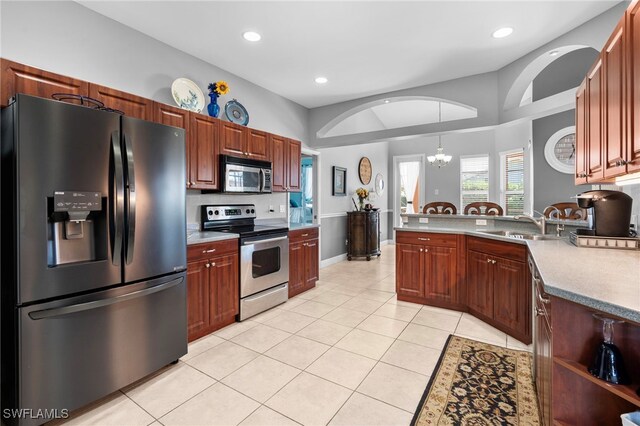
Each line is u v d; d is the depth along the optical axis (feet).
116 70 8.27
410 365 7.20
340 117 15.30
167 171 6.90
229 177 10.09
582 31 8.39
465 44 9.52
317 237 13.73
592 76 6.12
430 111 22.22
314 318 10.09
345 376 6.77
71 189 5.32
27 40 6.74
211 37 9.12
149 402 5.93
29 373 4.95
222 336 8.73
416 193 25.98
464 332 9.00
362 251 19.88
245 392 6.23
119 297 5.97
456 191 23.47
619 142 4.80
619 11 7.55
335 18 8.17
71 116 5.33
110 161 5.81
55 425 5.28
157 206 6.68
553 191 15.30
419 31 8.79
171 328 7.07
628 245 6.42
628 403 3.74
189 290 8.14
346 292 12.98
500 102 11.28
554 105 9.53
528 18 8.13
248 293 9.93
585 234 7.21
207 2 7.50
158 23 8.39
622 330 3.67
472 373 6.83
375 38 9.16
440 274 10.99
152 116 8.11
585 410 3.87
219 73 11.17
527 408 5.67
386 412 5.62
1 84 5.49
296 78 12.16
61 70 7.26
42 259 5.05
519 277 8.34
